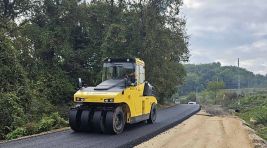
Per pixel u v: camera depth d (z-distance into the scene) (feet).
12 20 107.45
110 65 53.11
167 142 45.60
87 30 121.29
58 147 36.99
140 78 54.54
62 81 107.76
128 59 52.75
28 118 72.79
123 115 48.91
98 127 46.47
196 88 509.76
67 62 113.91
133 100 50.93
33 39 105.81
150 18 117.80
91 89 48.62
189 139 49.01
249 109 147.74
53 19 113.50
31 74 101.76
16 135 49.67
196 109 124.26
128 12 120.26
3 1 108.37
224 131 60.13
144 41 114.83
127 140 42.47
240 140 50.70
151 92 60.75
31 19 113.29
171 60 136.98
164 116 82.23
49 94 101.19
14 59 79.46
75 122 47.75
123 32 112.16
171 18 124.67
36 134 48.03
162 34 121.08
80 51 116.88
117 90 47.73
